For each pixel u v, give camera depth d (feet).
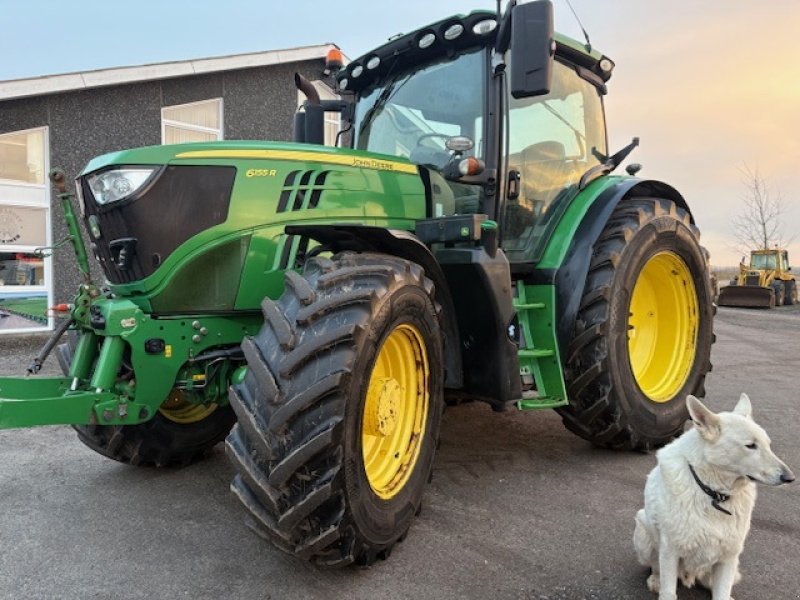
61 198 9.50
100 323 9.11
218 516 10.02
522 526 9.59
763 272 76.02
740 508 6.91
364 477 7.84
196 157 9.43
